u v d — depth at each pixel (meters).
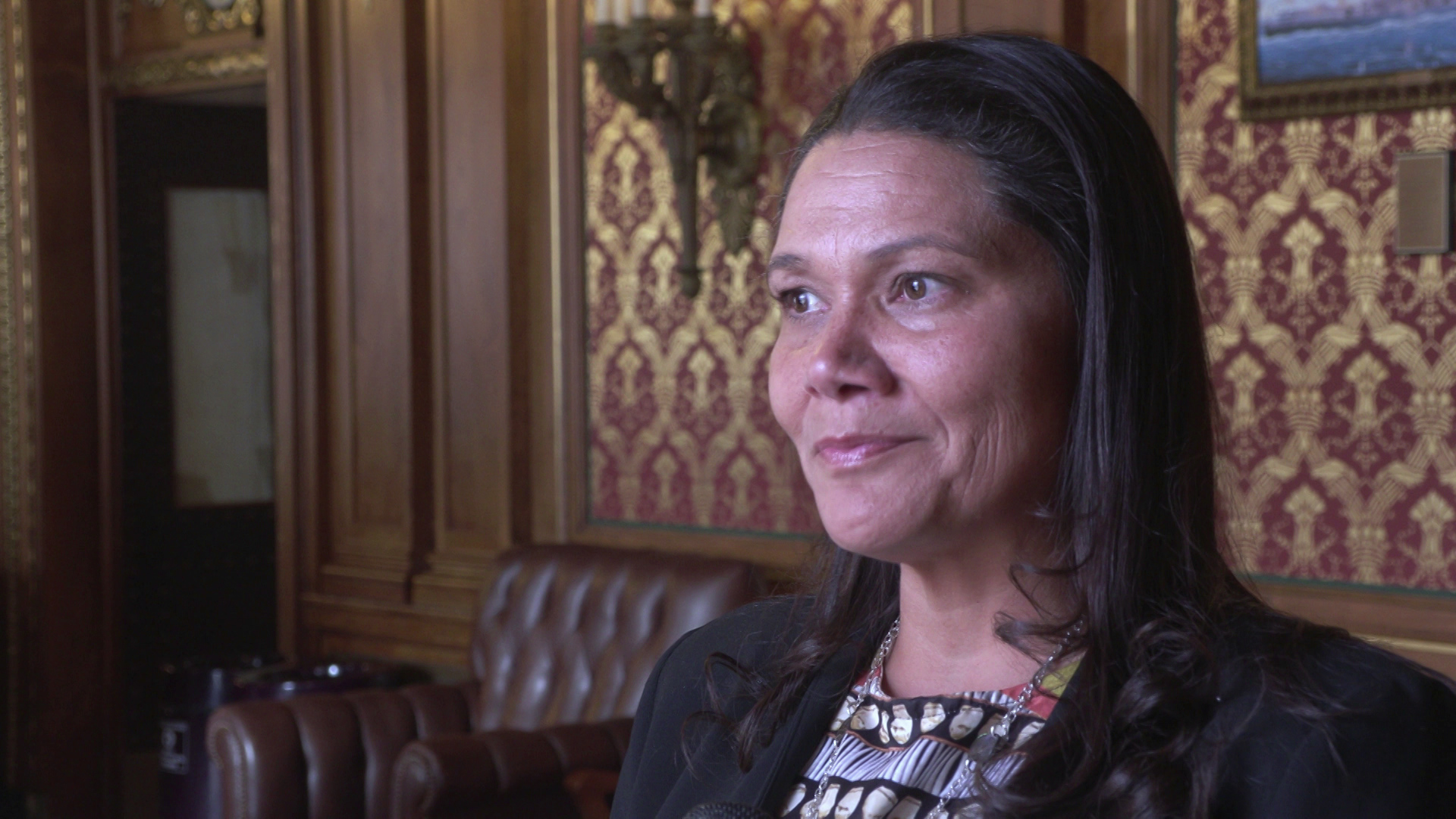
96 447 5.68
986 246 0.80
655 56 3.85
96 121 5.56
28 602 5.64
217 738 3.54
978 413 0.80
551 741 3.25
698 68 3.82
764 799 0.91
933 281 0.81
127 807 5.67
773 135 3.85
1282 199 3.10
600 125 4.23
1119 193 0.83
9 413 5.67
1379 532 3.01
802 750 0.93
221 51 5.13
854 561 1.01
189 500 5.81
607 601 3.70
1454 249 2.88
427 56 4.60
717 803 0.84
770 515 3.91
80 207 5.60
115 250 5.60
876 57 0.89
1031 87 0.83
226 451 5.89
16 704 5.68
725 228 3.94
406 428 4.67
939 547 0.84
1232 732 0.77
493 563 4.00
